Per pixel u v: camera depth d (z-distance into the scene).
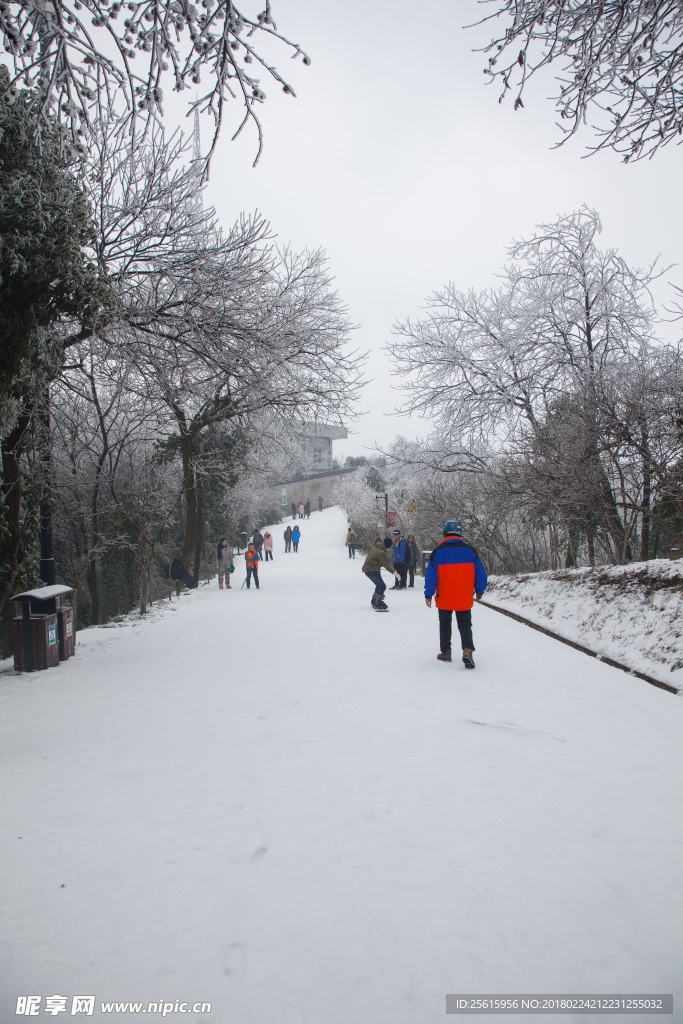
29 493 11.12
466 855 3.15
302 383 17.20
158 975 2.35
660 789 3.89
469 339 20.61
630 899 2.77
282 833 3.44
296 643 9.61
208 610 14.80
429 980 2.30
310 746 4.83
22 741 5.26
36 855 3.28
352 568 27.69
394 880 2.95
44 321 7.10
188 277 10.78
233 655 8.90
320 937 2.55
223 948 2.50
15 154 7.02
